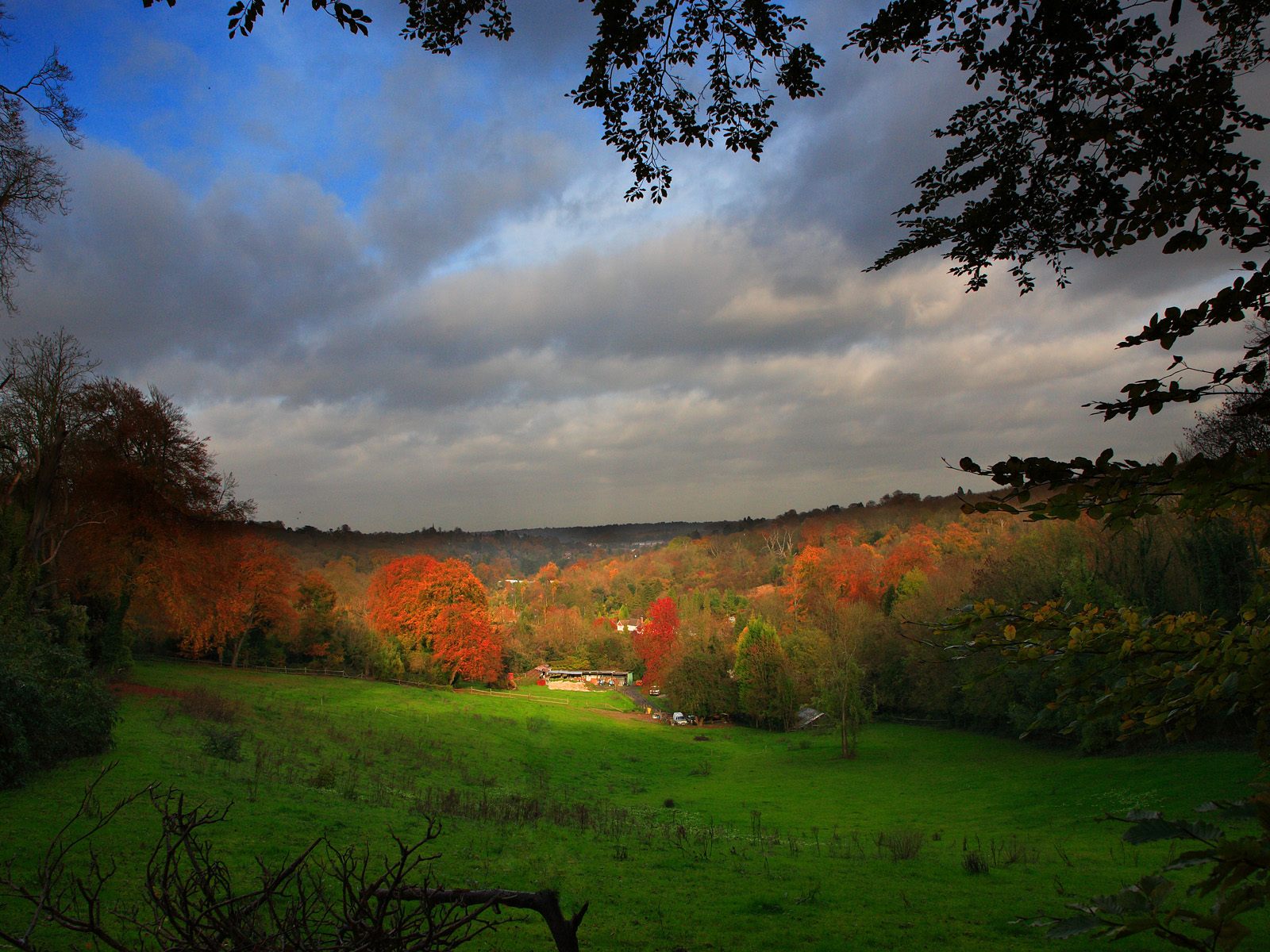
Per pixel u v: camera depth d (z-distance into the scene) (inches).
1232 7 156.7
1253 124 130.1
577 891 523.8
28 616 965.2
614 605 5442.9
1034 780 1283.2
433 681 2682.1
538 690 3230.8
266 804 663.8
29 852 439.2
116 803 583.5
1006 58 177.2
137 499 1376.7
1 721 615.8
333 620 2610.7
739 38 218.8
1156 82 154.8
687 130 240.4
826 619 2706.7
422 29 219.0
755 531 6299.2
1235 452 90.4
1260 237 111.7
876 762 1734.7
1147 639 107.9
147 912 345.4
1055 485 97.1
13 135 565.6
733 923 465.7
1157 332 97.6
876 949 414.9
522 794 1132.5
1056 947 397.1
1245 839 71.2
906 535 4116.6
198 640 2018.9
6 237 609.0
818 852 762.8
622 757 1834.4
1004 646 118.2
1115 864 673.0
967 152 194.1
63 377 1327.5
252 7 158.9
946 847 820.0
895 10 188.4
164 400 1459.2
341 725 1510.8
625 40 216.7
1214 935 71.2
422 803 852.6
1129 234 124.0
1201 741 1254.3
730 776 1632.6
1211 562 1173.7
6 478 1284.4
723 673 2603.3
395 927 114.1
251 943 112.6
